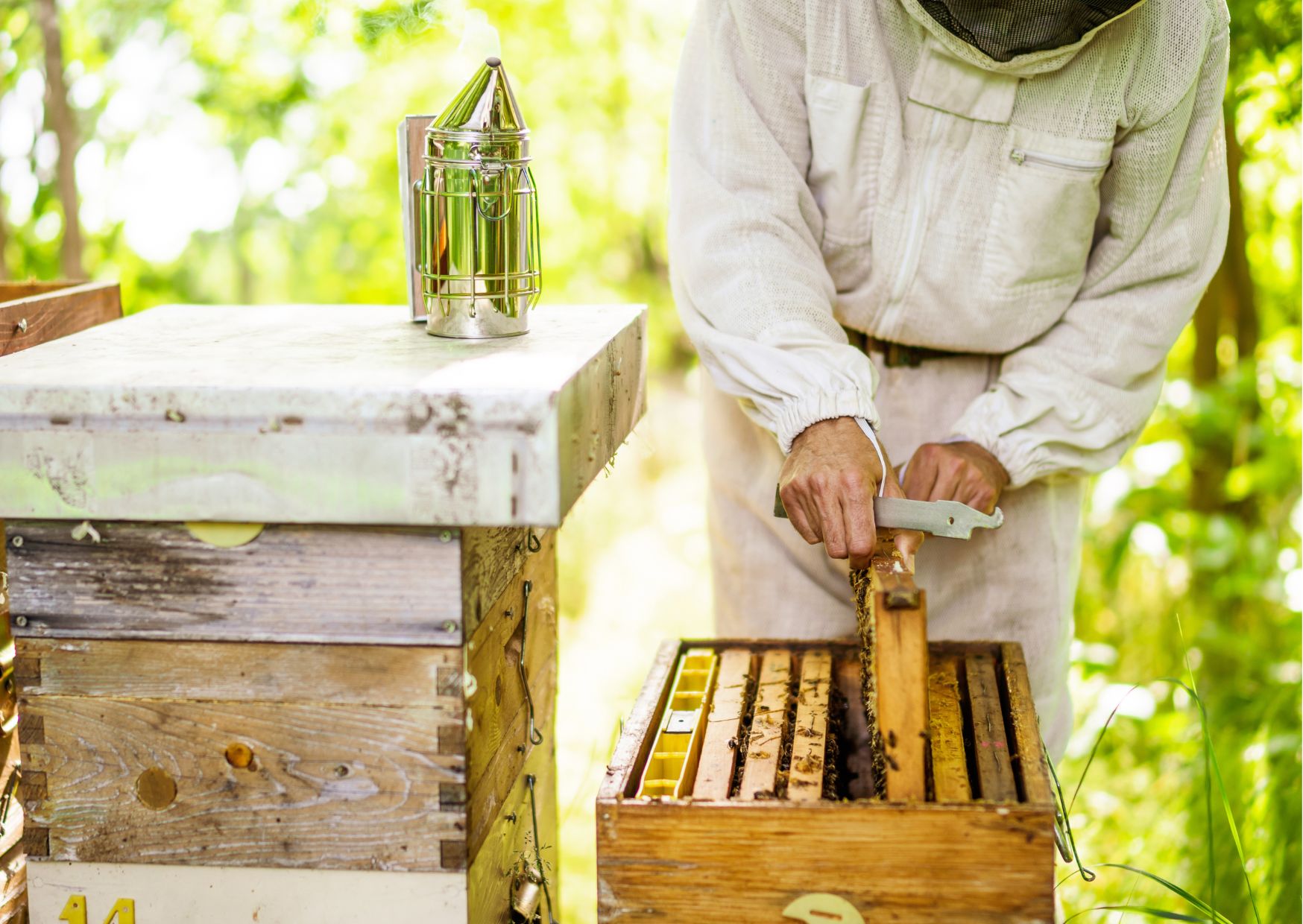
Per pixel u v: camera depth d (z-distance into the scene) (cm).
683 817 121
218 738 125
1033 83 172
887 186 177
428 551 119
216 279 486
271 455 116
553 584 177
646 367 172
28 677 125
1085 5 155
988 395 184
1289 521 341
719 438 205
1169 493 330
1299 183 336
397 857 124
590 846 275
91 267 427
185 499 118
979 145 175
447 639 120
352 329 154
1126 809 277
